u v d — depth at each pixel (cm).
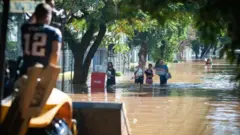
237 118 2028
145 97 2928
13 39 748
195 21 683
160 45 6331
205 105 2503
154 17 669
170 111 2262
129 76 5453
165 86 3875
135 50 8294
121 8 684
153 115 2114
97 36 3975
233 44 583
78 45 3950
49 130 713
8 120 659
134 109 2333
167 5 662
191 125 1834
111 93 3206
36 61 696
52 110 698
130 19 718
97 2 3378
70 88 3550
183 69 6994
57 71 660
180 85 3969
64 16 831
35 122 673
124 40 5700
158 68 4069
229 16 573
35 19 718
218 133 1655
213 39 671
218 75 5475
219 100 2756
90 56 3978
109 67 3891
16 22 752
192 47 13262
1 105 663
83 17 3562
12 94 698
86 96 2986
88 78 4716
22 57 727
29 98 647
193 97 2936
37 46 697
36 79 643
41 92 660
